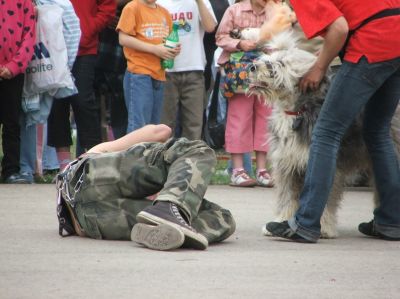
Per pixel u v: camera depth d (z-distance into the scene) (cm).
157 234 973
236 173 1791
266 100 1116
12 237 1082
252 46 1705
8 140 1744
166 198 971
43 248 996
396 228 1126
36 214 1311
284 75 1089
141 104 1714
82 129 1786
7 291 769
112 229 1046
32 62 1725
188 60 1820
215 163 1003
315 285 814
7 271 859
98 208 1053
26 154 1781
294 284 817
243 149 1775
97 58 1870
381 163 1108
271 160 1142
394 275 870
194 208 980
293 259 952
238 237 1114
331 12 1033
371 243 1096
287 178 1133
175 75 1825
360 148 1138
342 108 1046
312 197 1062
